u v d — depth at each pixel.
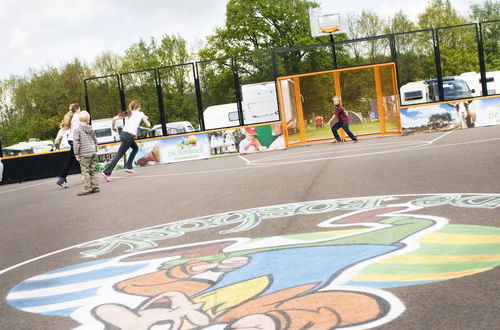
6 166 21.09
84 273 4.73
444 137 16.73
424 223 5.04
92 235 6.77
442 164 9.63
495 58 22.14
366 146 16.86
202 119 21.66
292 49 21.67
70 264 5.21
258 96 22.16
